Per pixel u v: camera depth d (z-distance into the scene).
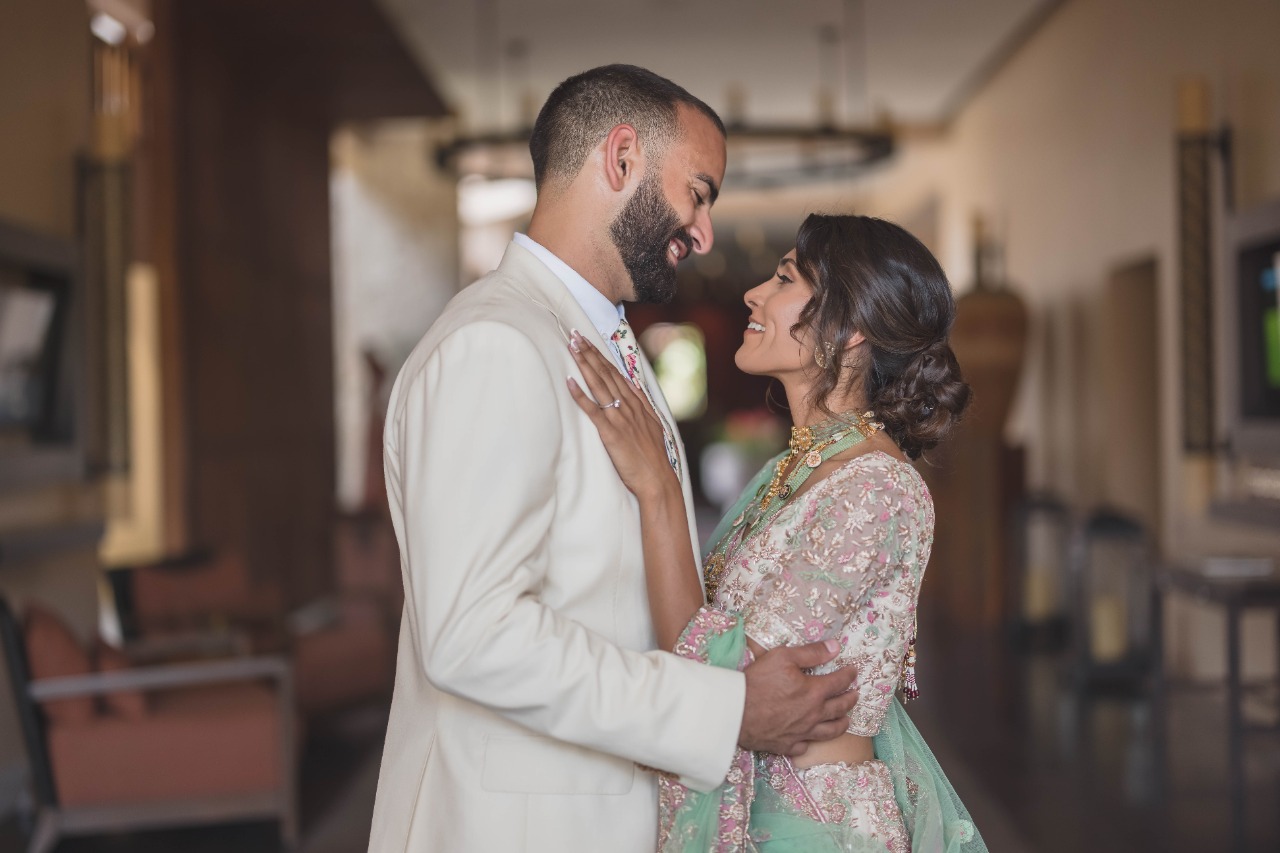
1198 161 5.91
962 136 11.75
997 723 5.91
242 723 4.20
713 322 24.14
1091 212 8.10
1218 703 6.09
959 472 8.95
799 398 2.15
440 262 12.23
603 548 1.77
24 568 5.12
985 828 4.38
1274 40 5.45
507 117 11.50
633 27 9.11
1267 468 5.60
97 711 4.18
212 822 4.66
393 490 1.88
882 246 2.06
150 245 6.78
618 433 1.79
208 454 7.05
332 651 5.79
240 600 5.82
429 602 1.61
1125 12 7.38
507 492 1.63
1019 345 8.65
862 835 1.94
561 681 1.59
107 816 4.07
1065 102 8.62
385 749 1.93
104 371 5.70
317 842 4.34
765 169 13.09
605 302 1.93
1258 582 4.63
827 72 10.44
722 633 1.78
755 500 2.15
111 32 6.55
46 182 5.38
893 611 1.95
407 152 12.11
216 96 7.36
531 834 1.73
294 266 8.84
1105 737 5.65
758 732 1.75
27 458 4.96
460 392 1.65
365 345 11.95
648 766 1.69
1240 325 5.66
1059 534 8.52
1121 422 7.79
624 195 1.87
